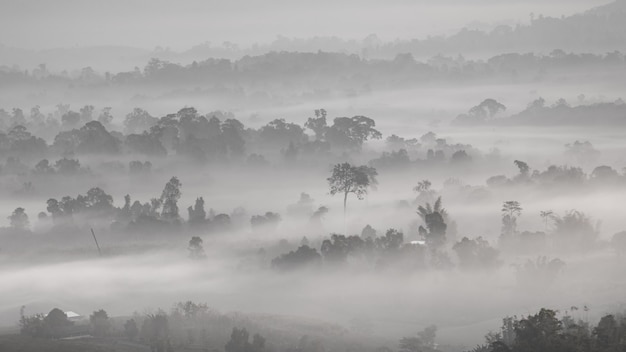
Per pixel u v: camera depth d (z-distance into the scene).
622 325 114.19
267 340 130.25
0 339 125.88
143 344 126.81
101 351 118.94
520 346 107.81
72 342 125.12
